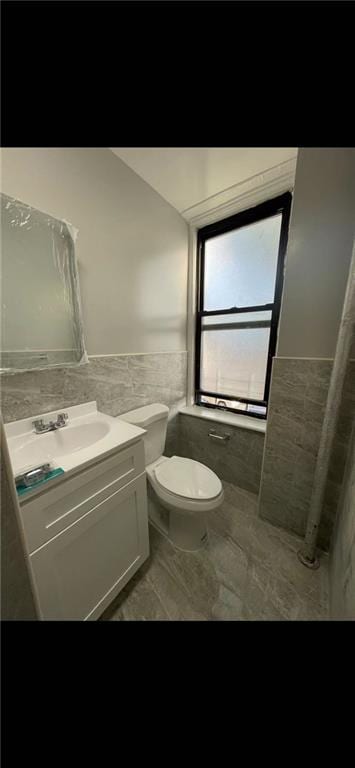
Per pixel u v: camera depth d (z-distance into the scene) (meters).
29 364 0.97
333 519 1.24
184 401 2.10
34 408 1.01
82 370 1.19
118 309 1.36
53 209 1.00
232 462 1.84
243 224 1.71
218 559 1.25
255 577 1.15
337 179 1.01
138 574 1.16
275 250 1.62
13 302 0.91
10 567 0.35
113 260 1.30
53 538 0.71
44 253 0.97
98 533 0.87
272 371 1.31
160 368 1.75
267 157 1.26
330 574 1.10
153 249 1.56
